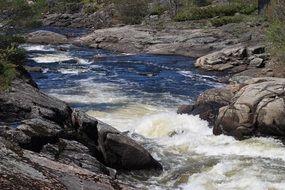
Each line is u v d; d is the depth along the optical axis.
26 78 17.73
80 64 30.77
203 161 12.91
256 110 15.01
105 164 12.12
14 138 10.55
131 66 30.05
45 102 14.02
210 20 44.72
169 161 12.95
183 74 27.12
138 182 11.49
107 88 22.83
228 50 28.73
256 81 17.64
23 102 13.46
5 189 6.21
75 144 11.47
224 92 17.53
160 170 12.26
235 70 27.48
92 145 12.28
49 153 10.73
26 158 7.74
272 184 11.12
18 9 27.88
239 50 28.34
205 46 34.66
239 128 14.94
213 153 13.68
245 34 35.59
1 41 25.75
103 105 19.25
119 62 31.72
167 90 22.56
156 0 59.53
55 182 7.12
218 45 34.25
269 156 13.28
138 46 37.78
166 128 16.00
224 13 48.09
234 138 14.89
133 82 24.53
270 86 15.80
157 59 33.03
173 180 11.70
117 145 12.09
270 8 32.94
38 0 29.44
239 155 13.41
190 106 17.70
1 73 15.70
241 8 48.38
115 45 39.22
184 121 16.47
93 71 27.95
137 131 15.95
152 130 16.06
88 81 24.64
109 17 60.81
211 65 28.36
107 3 68.62
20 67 17.88
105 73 27.27
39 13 29.31
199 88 23.11
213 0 56.94
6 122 12.64
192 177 11.78
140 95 21.36
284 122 14.48
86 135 12.58
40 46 40.09
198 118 16.59
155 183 11.49
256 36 34.19
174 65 30.39
